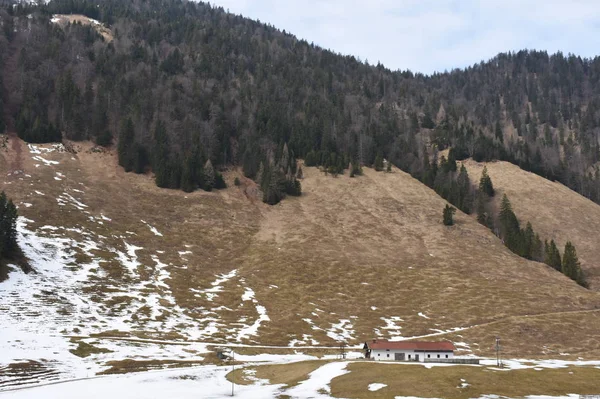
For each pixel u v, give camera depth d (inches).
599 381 2433.6
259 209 6904.5
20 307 3324.3
